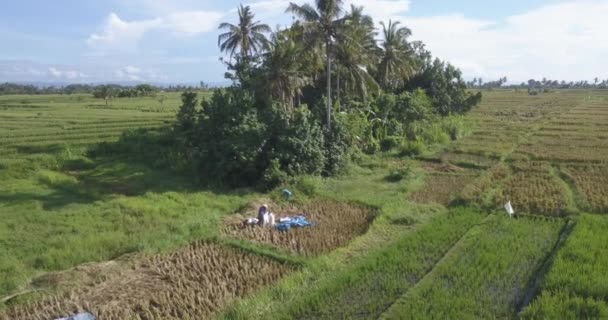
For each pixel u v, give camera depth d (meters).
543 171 32.47
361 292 14.48
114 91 109.31
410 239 18.77
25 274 15.79
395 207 23.73
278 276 16.12
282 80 36.66
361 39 37.97
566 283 14.30
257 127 30.09
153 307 13.88
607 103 98.38
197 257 17.64
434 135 46.25
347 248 18.23
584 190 26.94
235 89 36.22
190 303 14.09
